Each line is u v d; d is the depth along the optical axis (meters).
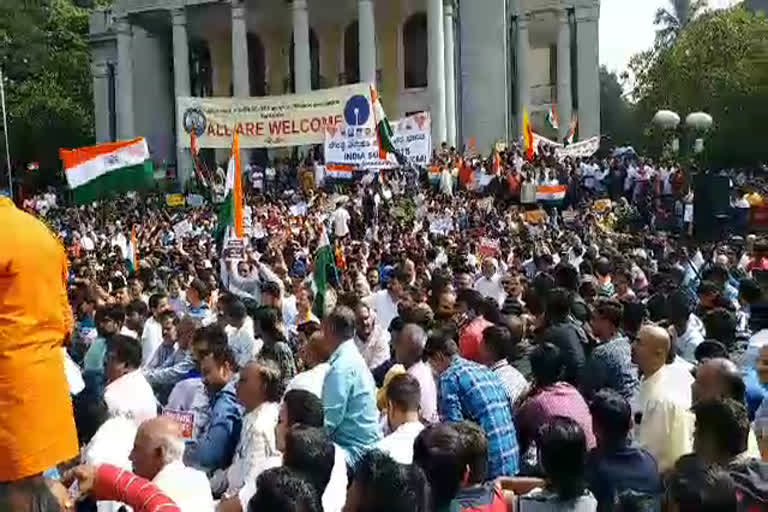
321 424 6.08
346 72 56.28
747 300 10.73
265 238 26.72
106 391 7.23
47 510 4.34
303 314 12.91
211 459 7.09
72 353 11.59
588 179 37.97
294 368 9.13
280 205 36.56
